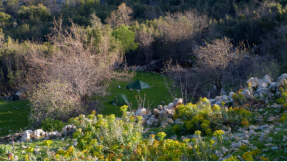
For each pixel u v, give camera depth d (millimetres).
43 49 26266
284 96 5086
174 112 7070
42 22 57906
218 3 50062
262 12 30469
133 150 3568
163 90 22250
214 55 15266
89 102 15719
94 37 23547
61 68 15828
